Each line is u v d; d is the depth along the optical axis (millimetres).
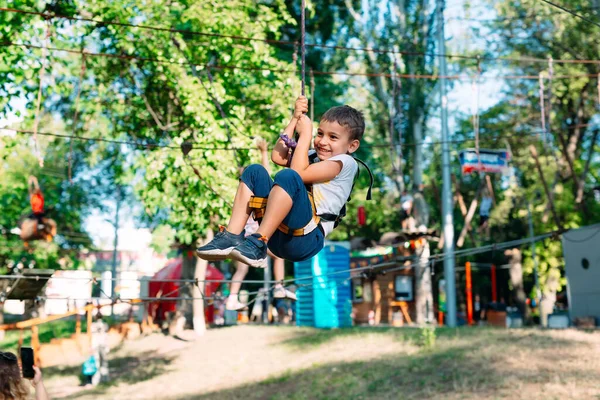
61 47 16422
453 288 23562
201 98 16438
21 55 14820
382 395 14188
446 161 24375
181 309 28484
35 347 13664
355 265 31203
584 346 15953
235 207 4383
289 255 4422
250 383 17812
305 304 26719
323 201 4492
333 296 25812
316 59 28266
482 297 38875
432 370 15383
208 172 16484
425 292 28359
